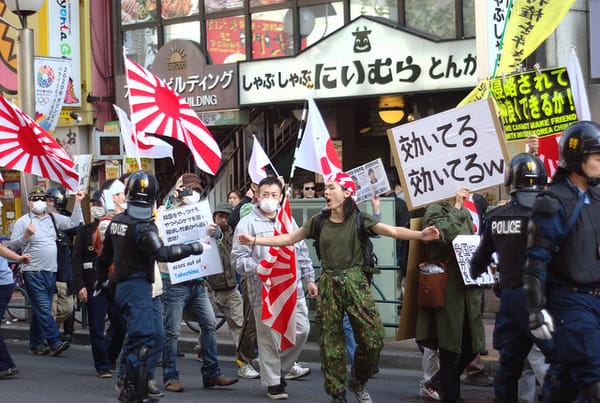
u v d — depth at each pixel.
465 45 15.68
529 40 11.72
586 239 5.72
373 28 16.58
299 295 9.20
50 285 11.68
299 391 9.28
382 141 18.45
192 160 20.30
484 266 7.07
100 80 20.72
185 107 10.20
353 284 7.57
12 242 10.48
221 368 10.84
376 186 10.60
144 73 9.88
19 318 14.79
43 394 9.26
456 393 7.89
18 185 21.58
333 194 7.62
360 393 7.78
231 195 13.27
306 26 18.16
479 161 7.86
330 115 18.36
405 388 9.32
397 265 11.92
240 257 8.84
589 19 14.84
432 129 7.98
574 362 5.68
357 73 16.84
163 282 9.23
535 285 5.69
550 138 9.61
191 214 9.18
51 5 20.00
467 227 7.89
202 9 19.39
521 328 6.52
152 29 20.16
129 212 7.99
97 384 9.81
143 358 7.92
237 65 18.34
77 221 11.64
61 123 20.77
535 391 8.33
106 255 8.20
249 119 18.84
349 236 7.62
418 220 8.03
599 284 5.73
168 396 8.98
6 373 10.20
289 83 17.67
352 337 9.52
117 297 8.01
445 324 7.79
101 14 20.75
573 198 5.78
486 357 10.20
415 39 16.17
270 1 18.55
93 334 10.16
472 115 7.85
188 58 19.05
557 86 9.59
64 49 20.12
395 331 11.58
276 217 8.77
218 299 10.38
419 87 16.19
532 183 6.62
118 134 17.45
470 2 16.16
